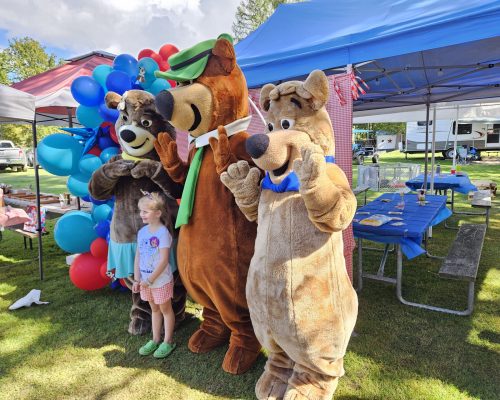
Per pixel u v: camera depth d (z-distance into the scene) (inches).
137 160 130.3
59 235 156.6
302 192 75.0
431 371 113.4
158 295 117.9
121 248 129.6
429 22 118.9
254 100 163.9
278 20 207.3
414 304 157.8
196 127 108.0
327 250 84.9
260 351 122.6
